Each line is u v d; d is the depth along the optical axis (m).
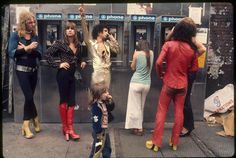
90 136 4.55
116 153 4.03
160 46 4.85
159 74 4.03
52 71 4.90
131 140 4.42
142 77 4.39
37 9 4.72
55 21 4.75
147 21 4.73
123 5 4.75
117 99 4.97
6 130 4.74
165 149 4.18
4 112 5.23
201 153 4.07
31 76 4.41
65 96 4.38
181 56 3.88
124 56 4.88
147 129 4.83
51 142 4.37
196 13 4.84
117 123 5.02
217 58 5.14
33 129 4.80
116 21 4.79
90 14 4.72
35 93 4.95
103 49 4.49
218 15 5.04
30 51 4.30
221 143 4.37
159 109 4.11
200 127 4.88
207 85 5.20
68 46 4.32
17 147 4.23
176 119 4.09
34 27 4.33
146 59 4.33
